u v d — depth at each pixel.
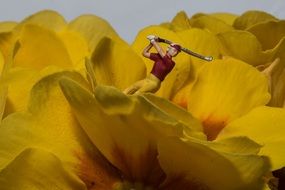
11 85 0.25
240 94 0.25
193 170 0.23
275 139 0.24
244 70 0.25
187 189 0.24
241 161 0.23
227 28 0.29
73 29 0.30
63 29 0.30
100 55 0.25
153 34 0.27
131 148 0.24
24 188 0.23
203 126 0.25
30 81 0.25
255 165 0.23
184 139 0.23
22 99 0.25
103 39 0.25
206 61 0.26
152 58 0.25
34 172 0.23
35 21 0.30
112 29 0.30
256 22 0.30
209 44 0.27
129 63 0.26
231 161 0.23
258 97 0.25
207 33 0.27
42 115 0.24
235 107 0.25
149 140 0.24
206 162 0.23
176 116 0.23
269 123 0.25
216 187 0.23
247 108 0.25
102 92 0.23
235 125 0.25
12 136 0.24
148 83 0.25
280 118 0.25
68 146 0.24
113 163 0.24
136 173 0.24
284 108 0.26
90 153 0.24
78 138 0.24
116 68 0.26
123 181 0.24
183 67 0.26
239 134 0.25
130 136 0.24
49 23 0.30
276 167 0.24
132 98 0.23
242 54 0.27
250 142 0.23
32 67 0.27
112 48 0.26
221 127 0.25
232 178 0.23
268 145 0.24
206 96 0.26
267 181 0.25
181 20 0.30
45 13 0.30
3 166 0.24
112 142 0.24
